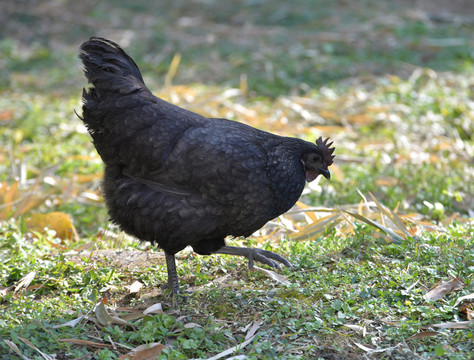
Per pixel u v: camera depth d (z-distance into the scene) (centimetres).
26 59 1998
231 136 679
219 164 661
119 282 767
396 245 767
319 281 712
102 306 659
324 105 1573
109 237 923
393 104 1552
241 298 702
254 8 2334
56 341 615
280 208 705
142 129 670
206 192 667
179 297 712
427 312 635
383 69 1819
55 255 845
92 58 690
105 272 765
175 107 703
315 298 691
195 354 609
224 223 686
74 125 1498
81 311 678
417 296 664
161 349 603
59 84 1809
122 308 693
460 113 1479
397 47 1950
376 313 645
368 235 816
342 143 1378
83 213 1108
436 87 1645
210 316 655
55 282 752
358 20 2178
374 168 1238
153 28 2159
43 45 2105
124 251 858
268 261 716
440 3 2398
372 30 2084
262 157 679
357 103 1571
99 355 596
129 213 691
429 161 1252
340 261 752
